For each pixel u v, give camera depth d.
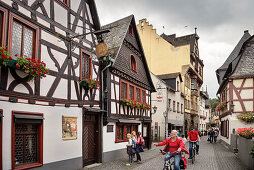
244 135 10.80
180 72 32.66
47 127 7.81
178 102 30.08
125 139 14.07
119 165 10.70
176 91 28.56
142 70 17.62
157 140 25.55
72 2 9.59
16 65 6.10
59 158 8.37
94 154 11.33
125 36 14.49
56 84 8.30
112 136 12.53
